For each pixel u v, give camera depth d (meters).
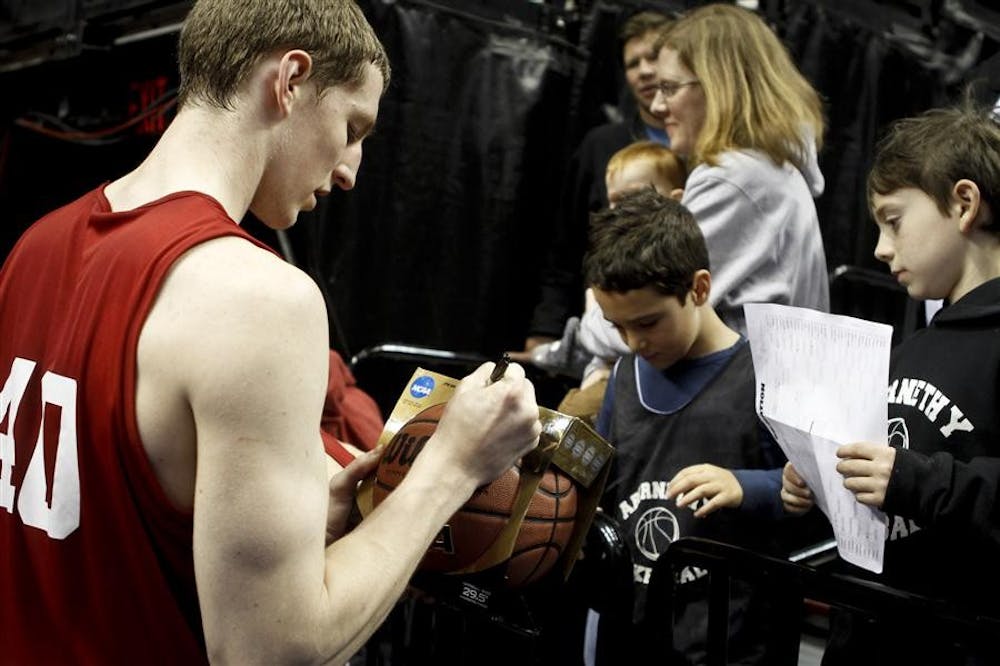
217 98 1.29
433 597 1.81
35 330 1.29
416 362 3.71
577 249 3.82
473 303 3.86
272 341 1.14
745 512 1.96
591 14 4.02
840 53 4.11
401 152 3.72
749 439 2.09
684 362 2.20
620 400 2.27
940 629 1.50
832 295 4.02
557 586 1.64
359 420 2.96
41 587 1.25
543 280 3.87
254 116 1.29
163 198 1.25
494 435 1.34
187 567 1.21
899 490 1.49
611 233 2.14
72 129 4.55
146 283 1.18
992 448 1.64
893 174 1.82
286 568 1.13
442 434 1.35
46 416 1.23
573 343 3.42
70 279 1.27
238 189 1.29
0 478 1.30
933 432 1.69
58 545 1.22
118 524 1.20
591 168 3.77
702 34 2.69
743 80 2.61
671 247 2.09
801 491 1.81
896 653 1.56
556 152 3.98
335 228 3.64
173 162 1.30
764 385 1.70
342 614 1.19
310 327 1.17
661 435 2.18
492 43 3.86
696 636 2.06
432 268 3.80
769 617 2.06
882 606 1.57
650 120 3.47
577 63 4.00
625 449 2.21
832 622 1.82
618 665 1.95
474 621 1.68
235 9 1.29
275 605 1.13
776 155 2.57
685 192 2.61
